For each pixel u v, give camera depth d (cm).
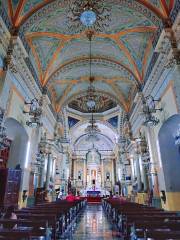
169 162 940
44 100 1232
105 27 1009
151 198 1041
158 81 936
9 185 781
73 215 960
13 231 249
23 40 877
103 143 3250
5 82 727
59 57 1191
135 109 1430
